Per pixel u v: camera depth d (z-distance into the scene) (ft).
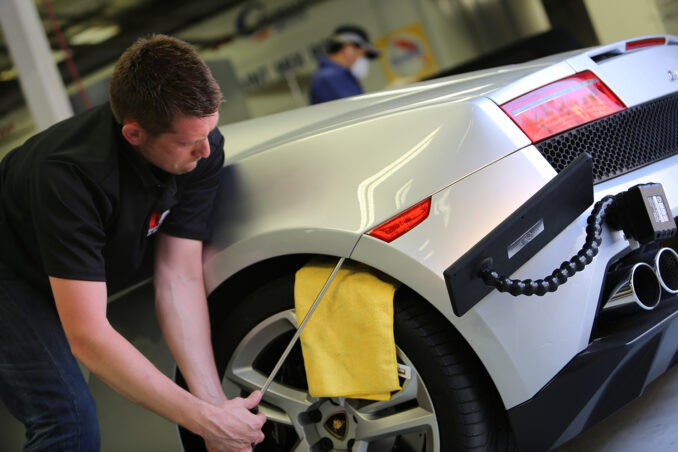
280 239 4.49
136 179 4.06
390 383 4.22
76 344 3.95
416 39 22.45
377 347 4.24
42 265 4.33
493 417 4.31
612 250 4.19
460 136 4.11
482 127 4.11
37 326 4.33
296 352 5.13
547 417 4.12
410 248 4.04
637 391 4.51
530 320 4.00
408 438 4.75
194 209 4.63
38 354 4.29
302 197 4.49
